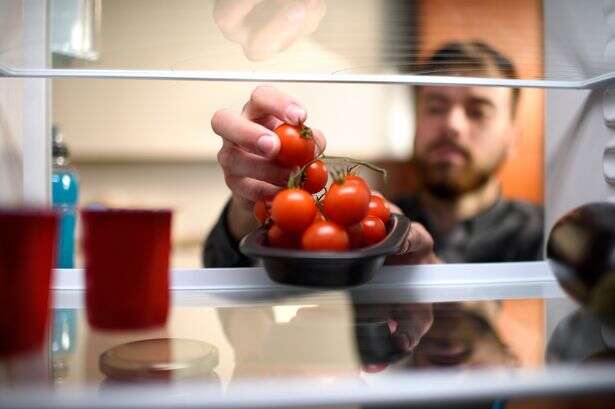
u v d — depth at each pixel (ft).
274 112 2.40
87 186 4.94
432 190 4.95
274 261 1.94
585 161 2.46
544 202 2.67
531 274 2.39
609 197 2.35
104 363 1.54
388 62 2.37
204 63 2.34
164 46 2.20
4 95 2.20
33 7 2.15
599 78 2.34
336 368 1.49
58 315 1.90
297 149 2.16
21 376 1.45
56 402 1.32
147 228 1.69
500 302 2.04
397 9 2.03
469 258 4.90
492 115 4.79
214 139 4.98
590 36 2.20
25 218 1.53
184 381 1.43
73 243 2.87
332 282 1.94
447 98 4.80
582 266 1.81
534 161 4.87
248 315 1.91
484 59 2.30
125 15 2.03
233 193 2.92
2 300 1.53
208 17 2.02
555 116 2.61
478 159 4.85
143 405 1.32
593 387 1.43
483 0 2.04
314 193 2.21
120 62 2.34
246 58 2.31
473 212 4.93
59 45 2.23
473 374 1.44
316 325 1.81
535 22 2.12
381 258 1.98
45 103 2.33
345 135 5.01
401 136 5.02
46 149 2.34
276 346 1.64
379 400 1.37
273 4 1.95
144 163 4.96
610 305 1.76
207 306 2.01
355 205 1.96
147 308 1.69
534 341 1.67
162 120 4.95
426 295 2.14
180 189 4.98
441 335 1.72
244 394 1.35
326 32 2.12
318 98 4.99
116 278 1.68
